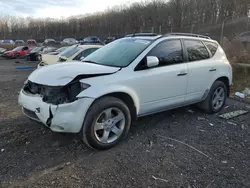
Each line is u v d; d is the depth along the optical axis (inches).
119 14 1974.7
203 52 187.8
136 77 142.1
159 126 169.0
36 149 132.3
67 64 148.3
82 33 2162.9
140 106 147.7
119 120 137.9
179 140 148.2
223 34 611.2
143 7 1670.8
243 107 225.0
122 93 137.3
